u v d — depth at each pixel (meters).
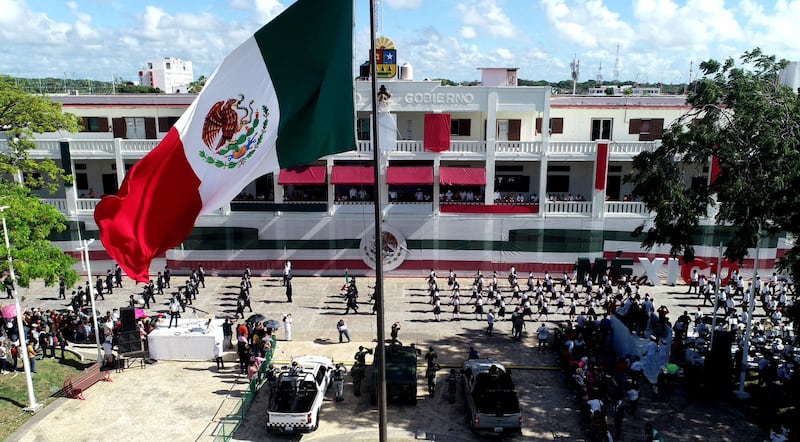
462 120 41.88
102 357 27.05
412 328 31.64
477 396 20.88
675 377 24.05
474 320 33.00
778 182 20.77
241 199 42.31
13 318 28.23
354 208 40.22
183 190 13.12
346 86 13.03
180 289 36.88
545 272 40.28
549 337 30.42
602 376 23.27
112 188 44.31
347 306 33.88
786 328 29.30
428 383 24.23
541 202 39.91
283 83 13.22
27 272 23.12
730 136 23.59
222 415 22.41
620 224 39.75
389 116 37.78
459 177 39.22
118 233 12.77
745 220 23.23
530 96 38.72
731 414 22.61
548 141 39.25
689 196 25.14
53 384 24.72
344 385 25.12
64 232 40.31
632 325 27.50
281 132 13.28
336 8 12.91
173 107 42.88
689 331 30.94
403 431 21.36
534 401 23.72
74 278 26.03
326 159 39.78
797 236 21.92
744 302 33.88
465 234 40.47
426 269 41.03
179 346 27.47
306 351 28.33
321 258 41.00
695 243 39.62
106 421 21.91
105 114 43.03
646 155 25.94
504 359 27.80
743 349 24.72
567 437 20.98
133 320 27.95
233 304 35.16
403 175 39.09
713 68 24.66
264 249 40.88
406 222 40.34
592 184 42.94
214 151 13.23
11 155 34.47
